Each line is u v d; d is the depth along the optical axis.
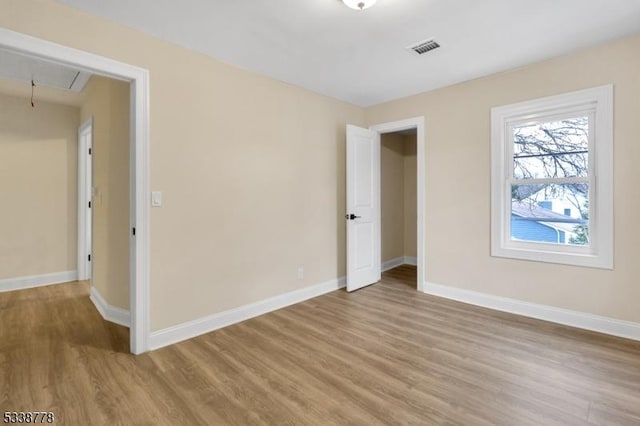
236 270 3.03
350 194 3.94
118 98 2.96
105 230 3.19
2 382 2.02
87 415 1.72
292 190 3.54
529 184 3.17
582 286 2.80
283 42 2.58
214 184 2.84
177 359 2.32
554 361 2.25
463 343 2.55
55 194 4.28
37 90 3.75
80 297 3.73
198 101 2.72
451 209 3.62
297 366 2.22
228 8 2.11
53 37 2.00
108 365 2.23
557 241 3.02
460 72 3.22
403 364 2.24
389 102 4.14
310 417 1.71
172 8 2.10
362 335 2.72
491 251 3.33
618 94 2.59
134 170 2.38
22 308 3.37
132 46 2.33
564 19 2.28
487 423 1.65
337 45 2.64
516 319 3.04
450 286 3.67
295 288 3.58
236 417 1.71
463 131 3.50
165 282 2.54
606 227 2.66
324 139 3.90
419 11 2.16
